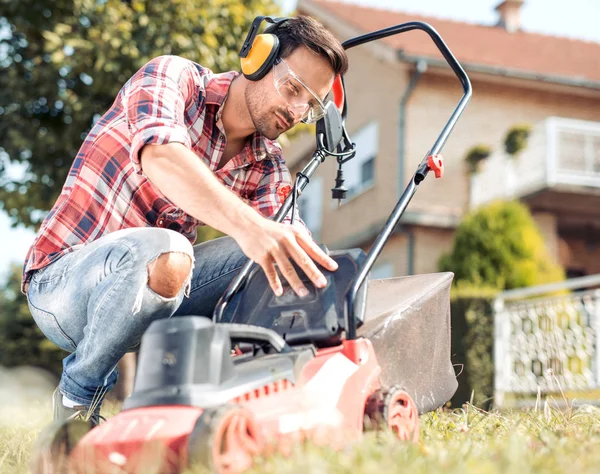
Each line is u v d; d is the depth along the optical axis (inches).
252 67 100.3
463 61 492.1
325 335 88.7
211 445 66.3
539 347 291.9
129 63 277.7
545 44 603.2
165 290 94.9
